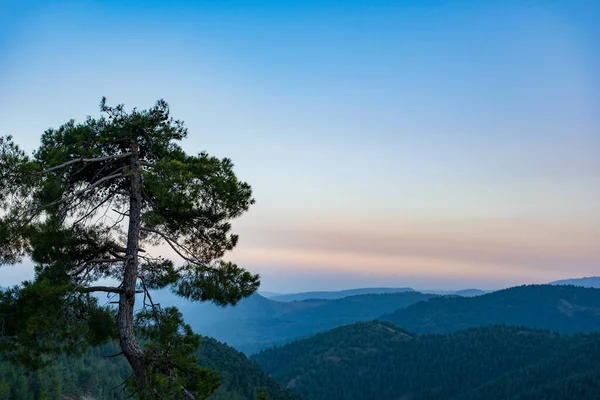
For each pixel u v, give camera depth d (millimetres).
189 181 12109
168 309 13312
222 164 13469
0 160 10414
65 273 11508
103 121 12922
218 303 13398
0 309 10336
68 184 12156
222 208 13086
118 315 12039
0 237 10102
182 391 11359
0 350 10633
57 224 11109
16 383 66125
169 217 13219
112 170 12938
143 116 12789
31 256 11164
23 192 10703
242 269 13703
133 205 12422
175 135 13602
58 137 12539
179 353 12203
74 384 86812
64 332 11156
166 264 13688
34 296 10445
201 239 13617
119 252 13117
